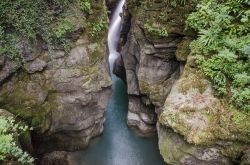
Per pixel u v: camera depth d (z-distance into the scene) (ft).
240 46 27.20
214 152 24.85
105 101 37.37
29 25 30.09
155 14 35.19
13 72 31.12
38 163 34.19
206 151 24.95
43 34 31.17
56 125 34.76
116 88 48.21
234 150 24.11
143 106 40.14
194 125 25.12
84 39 33.63
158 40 35.19
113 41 51.47
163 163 36.14
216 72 26.71
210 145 24.62
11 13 29.40
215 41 28.43
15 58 30.66
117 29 50.85
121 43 48.21
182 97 26.91
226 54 26.43
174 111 26.25
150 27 35.04
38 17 30.60
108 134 40.42
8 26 29.96
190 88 27.07
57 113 34.14
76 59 33.24
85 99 34.76
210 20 30.63
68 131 36.32
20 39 30.40
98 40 34.73
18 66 31.07
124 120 42.75
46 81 32.89
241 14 29.12
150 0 35.45
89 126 37.32
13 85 31.42
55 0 30.96
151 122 39.86
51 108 33.60
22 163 24.00
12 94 31.40
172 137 26.66
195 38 33.24
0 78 30.45
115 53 51.08
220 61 26.94
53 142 36.11
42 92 32.76
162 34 34.63
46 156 35.42
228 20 28.81
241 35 28.40
